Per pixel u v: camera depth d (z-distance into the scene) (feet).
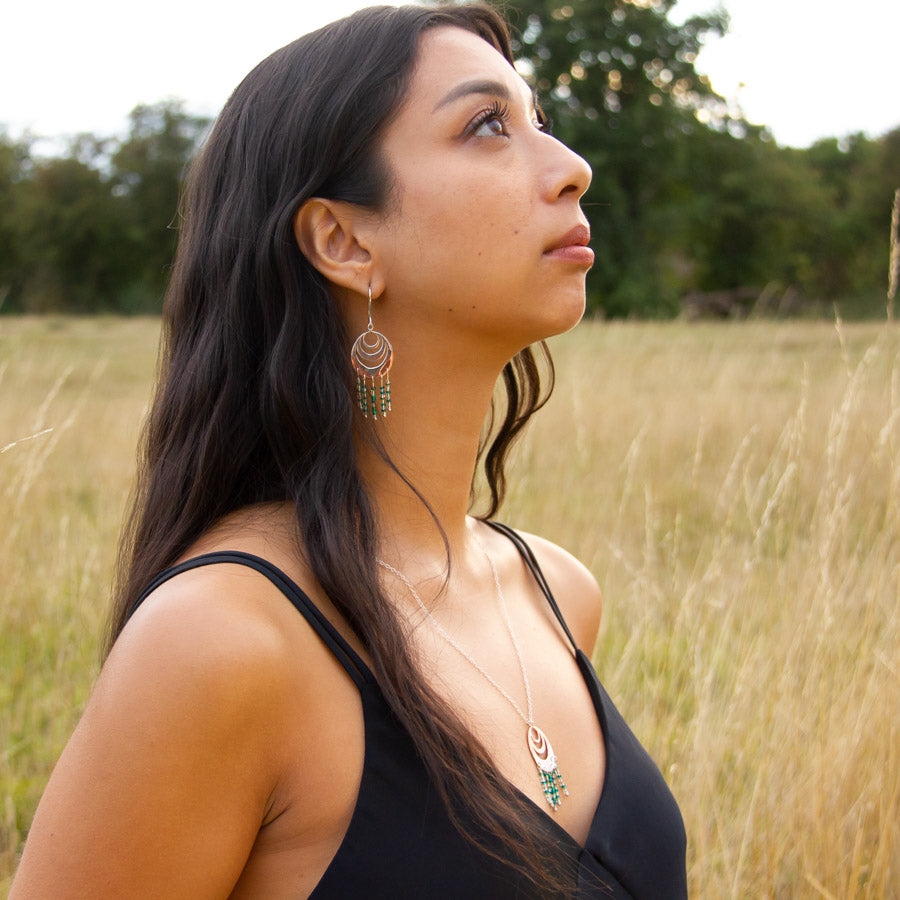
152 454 4.01
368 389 3.83
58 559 11.65
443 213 3.60
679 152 103.96
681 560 11.65
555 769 3.61
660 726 7.76
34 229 136.36
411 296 3.72
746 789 7.31
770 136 116.37
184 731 2.79
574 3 100.12
